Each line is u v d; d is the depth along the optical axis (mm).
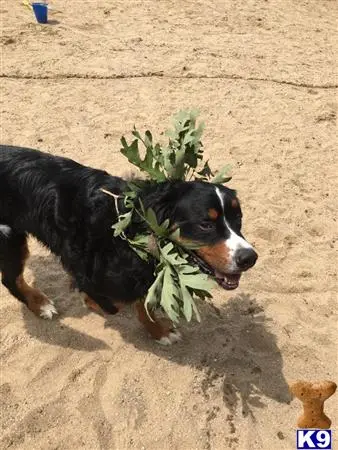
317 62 2934
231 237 1071
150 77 2570
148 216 1027
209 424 1148
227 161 2016
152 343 1316
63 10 3311
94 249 1186
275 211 1778
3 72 2471
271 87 2582
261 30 3357
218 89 2518
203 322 1373
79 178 1208
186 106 2355
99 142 2066
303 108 2424
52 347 1292
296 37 3301
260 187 1890
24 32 2916
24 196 1239
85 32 3025
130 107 2311
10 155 1270
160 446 1104
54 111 2232
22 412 1146
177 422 1146
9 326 1342
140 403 1178
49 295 1440
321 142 2188
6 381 1205
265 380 1246
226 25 3379
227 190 1116
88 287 1244
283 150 2113
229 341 1328
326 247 1651
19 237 1311
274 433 1144
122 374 1236
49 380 1216
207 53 2885
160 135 2125
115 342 1313
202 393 1206
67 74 2504
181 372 1248
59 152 1987
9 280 1339
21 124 2129
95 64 2637
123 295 1211
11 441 1092
